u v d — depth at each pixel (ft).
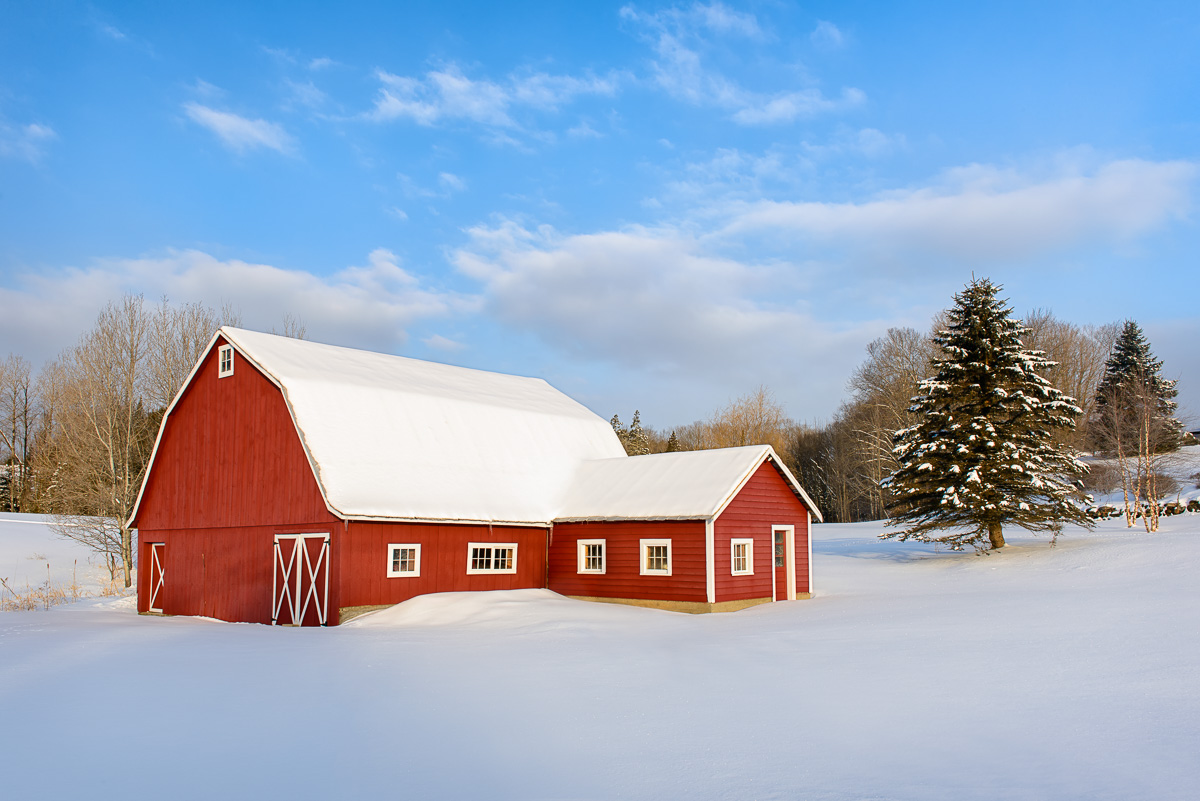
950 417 115.55
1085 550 105.60
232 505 91.81
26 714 35.91
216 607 92.12
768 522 94.53
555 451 110.93
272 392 88.89
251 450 90.43
